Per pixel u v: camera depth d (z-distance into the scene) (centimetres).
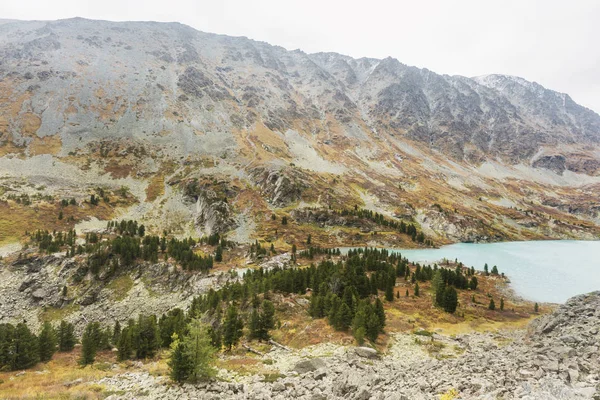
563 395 1725
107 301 9256
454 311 7075
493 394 1870
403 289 8600
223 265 11431
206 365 2966
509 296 9388
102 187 18888
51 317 8775
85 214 15750
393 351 4541
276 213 18362
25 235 12569
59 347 6006
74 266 10012
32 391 2934
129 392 2753
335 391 2402
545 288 10394
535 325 5559
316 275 7612
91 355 4881
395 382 2592
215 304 6494
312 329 5109
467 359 3403
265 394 2423
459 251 16750
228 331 4588
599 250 17900
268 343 4753
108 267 10044
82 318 8756
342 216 18762
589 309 4812
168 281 9781
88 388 2939
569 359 2680
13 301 9138
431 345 4891
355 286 7262
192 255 10669
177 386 2823
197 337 2983
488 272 12106
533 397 1638
